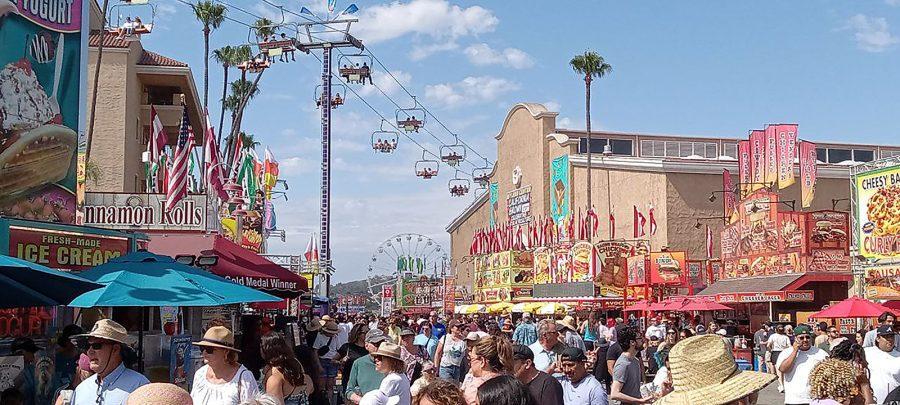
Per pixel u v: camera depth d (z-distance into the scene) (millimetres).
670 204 65750
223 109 60781
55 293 10773
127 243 18625
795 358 13203
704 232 65875
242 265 19203
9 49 18344
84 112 20844
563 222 68750
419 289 109750
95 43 40969
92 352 8070
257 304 28625
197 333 19969
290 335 20688
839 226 38969
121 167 40750
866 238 36281
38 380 11852
